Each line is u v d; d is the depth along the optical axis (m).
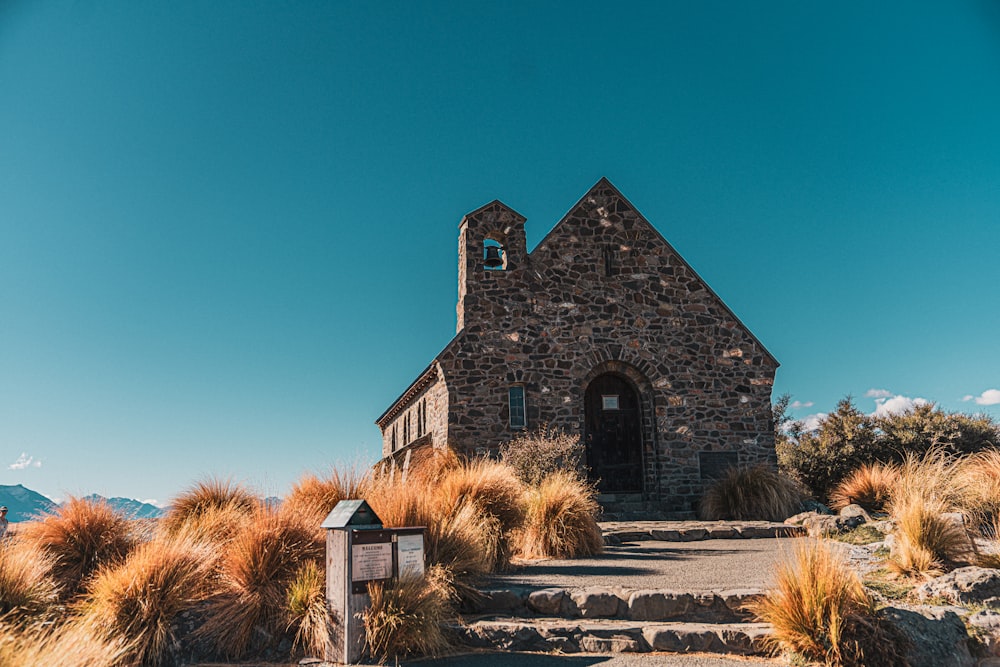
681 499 17.64
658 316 18.70
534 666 6.47
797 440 25.16
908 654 6.27
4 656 5.24
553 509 10.85
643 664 6.46
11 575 7.46
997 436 21.34
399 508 8.43
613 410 18.59
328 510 9.52
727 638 6.81
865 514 12.99
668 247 19.23
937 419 22.05
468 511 9.19
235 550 7.82
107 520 9.38
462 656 6.79
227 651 6.93
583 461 17.33
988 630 6.72
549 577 8.87
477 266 18.16
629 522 15.05
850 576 6.94
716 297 19.05
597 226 19.02
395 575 6.96
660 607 7.46
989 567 8.18
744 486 15.79
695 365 18.56
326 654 6.70
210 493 10.83
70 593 8.37
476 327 17.70
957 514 8.82
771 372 18.81
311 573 7.36
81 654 5.76
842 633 6.39
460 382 17.28
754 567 9.46
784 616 6.66
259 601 7.23
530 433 17.11
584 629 7.07
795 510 15.44
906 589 7.93
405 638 6.73
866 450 21.50
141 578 7.18
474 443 16.98
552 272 18.44
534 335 17.95
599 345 18.22
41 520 9.19
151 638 6.93
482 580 8.59
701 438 18.12
